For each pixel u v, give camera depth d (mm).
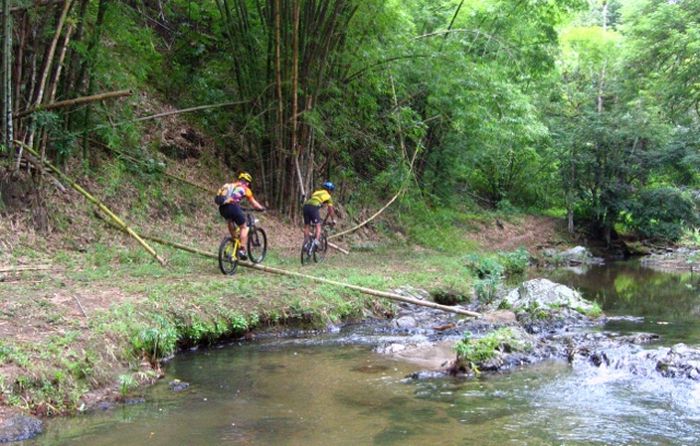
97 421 6074
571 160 28938
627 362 8195
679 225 29000
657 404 6730
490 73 19641
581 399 6910
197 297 9727
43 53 12188
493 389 7281
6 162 11508
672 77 28703
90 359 6988
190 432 5816
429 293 13234
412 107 21109
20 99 11953
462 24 21969
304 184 17359
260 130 17000
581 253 25250
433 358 8820
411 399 6895
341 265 14617
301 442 5594
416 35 19688
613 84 34656
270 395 6996
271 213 17266
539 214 31438
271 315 10195
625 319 11828
